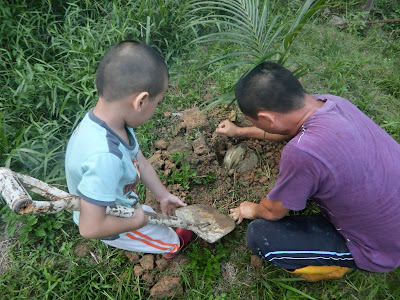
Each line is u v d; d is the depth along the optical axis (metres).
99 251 2.08
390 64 3.44
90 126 1.28
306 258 1.75
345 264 1.74
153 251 1.85
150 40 3.12
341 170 1.41
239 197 2.34
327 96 1.62
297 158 1.42
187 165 2.29
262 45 2.19
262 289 2.00
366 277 2.02
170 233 1.91
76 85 2.71
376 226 1.54
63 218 2.13
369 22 3.74
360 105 2.93
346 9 3.81
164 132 2.65
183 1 3.29
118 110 1.28
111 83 1.21
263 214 1.83
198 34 3.38
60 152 2.35
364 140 1.46
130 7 3.19
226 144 2.53
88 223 1.26
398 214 1.51
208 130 2.56
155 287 1.95
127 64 1.20
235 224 2.15
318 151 1.39
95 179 1.21
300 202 1.54
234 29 3.41
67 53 2.94
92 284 1.94
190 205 2.15
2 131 2.25
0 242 2.12
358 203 1.49
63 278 1.99
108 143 1.25
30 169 2.34
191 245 2.14
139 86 1.22
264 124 1.59
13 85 2.72
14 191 1.06
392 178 1.49
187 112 2.65
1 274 2.01
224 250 2.10
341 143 1.40
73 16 3.11
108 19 3.19
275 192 1.60
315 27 3.68
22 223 2.18
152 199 2.23
